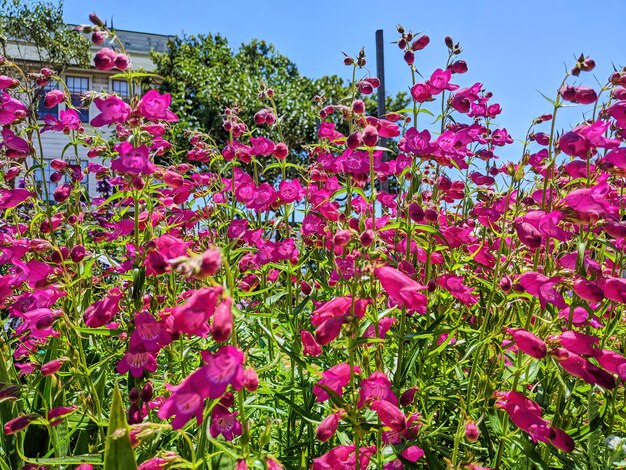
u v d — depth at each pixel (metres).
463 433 2.27
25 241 3.06
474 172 4.25
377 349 2.41
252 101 20.19
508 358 3.12
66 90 3.51
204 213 4.33
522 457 2.84
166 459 2.02
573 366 2.42
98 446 2.62
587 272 3.01
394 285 2.21
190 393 1.78
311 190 4.01
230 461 2.43
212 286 1.90
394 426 2.09
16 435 2.83
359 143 2.56
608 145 2.80
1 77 3.35
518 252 3.32
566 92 2.85
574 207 2.70
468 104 3.29
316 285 4.03
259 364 3.77
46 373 2.54
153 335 2.31
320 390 2.39
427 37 3.50
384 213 4.55
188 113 20.55
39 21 20.64
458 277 3.16
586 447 2.96
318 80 23.75
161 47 39.22
